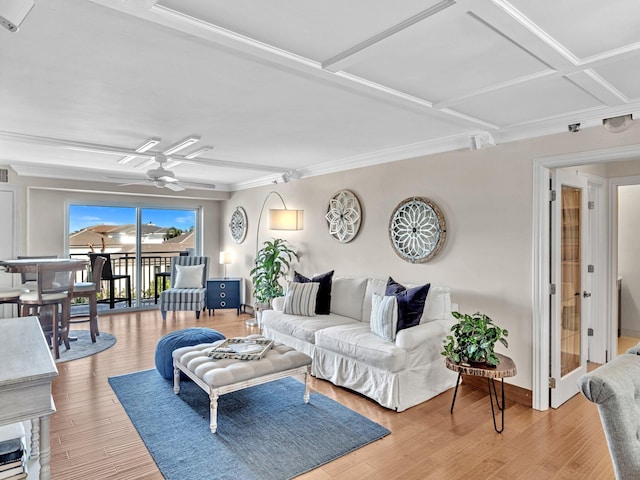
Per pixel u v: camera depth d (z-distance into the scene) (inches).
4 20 49.9
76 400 131.5
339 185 205.9
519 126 130.3
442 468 94.8
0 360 61.7
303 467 94.6
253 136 151.1
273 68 87.9
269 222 225.3
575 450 103.2
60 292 180.2
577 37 71.5
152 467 94.2
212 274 319.0
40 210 249.8
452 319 147.9
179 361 130.8
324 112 121.2
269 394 138.3
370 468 94.7
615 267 165.9
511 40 73.1
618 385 52.8
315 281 189.5
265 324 189.9
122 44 76.6
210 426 111.2
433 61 83.6
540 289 128.7
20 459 63.7
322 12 64.0
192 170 232.1
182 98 108.4
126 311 280.5
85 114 122.3
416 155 166.1
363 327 156.3
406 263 171.5
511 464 96.7
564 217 137.0
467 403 132.9
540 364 128.3
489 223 142.4
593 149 118.3
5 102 110.9
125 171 235.3
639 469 50.3
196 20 65.7
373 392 132.0
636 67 85.4
